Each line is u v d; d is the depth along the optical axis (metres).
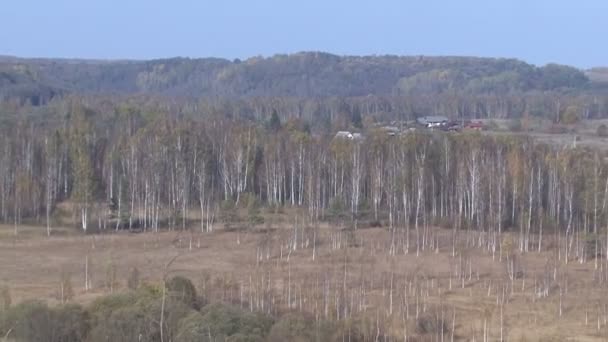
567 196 182.12
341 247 170.50
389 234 182.38
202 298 117.12
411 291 134.38
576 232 177.50
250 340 96.44
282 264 155.00
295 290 129.75
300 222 184.62
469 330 115.50
